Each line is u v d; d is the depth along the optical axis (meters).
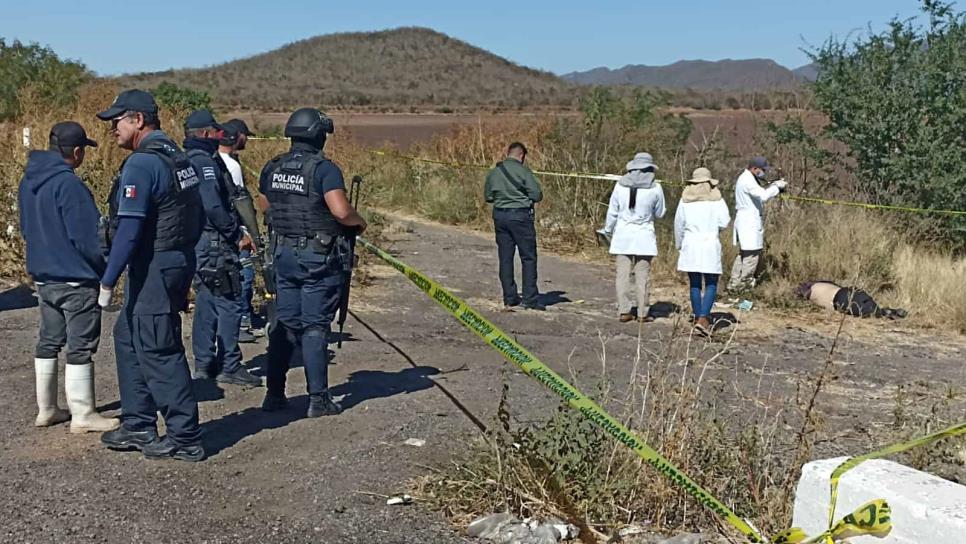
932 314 10.86
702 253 9.77
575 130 18.44
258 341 8.49
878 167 14.30
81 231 5.78
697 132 17.48
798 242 12.69
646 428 5.12
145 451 5.56
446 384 7.36
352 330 9.20
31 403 6.51
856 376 8.42
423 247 15.05
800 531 3.77
